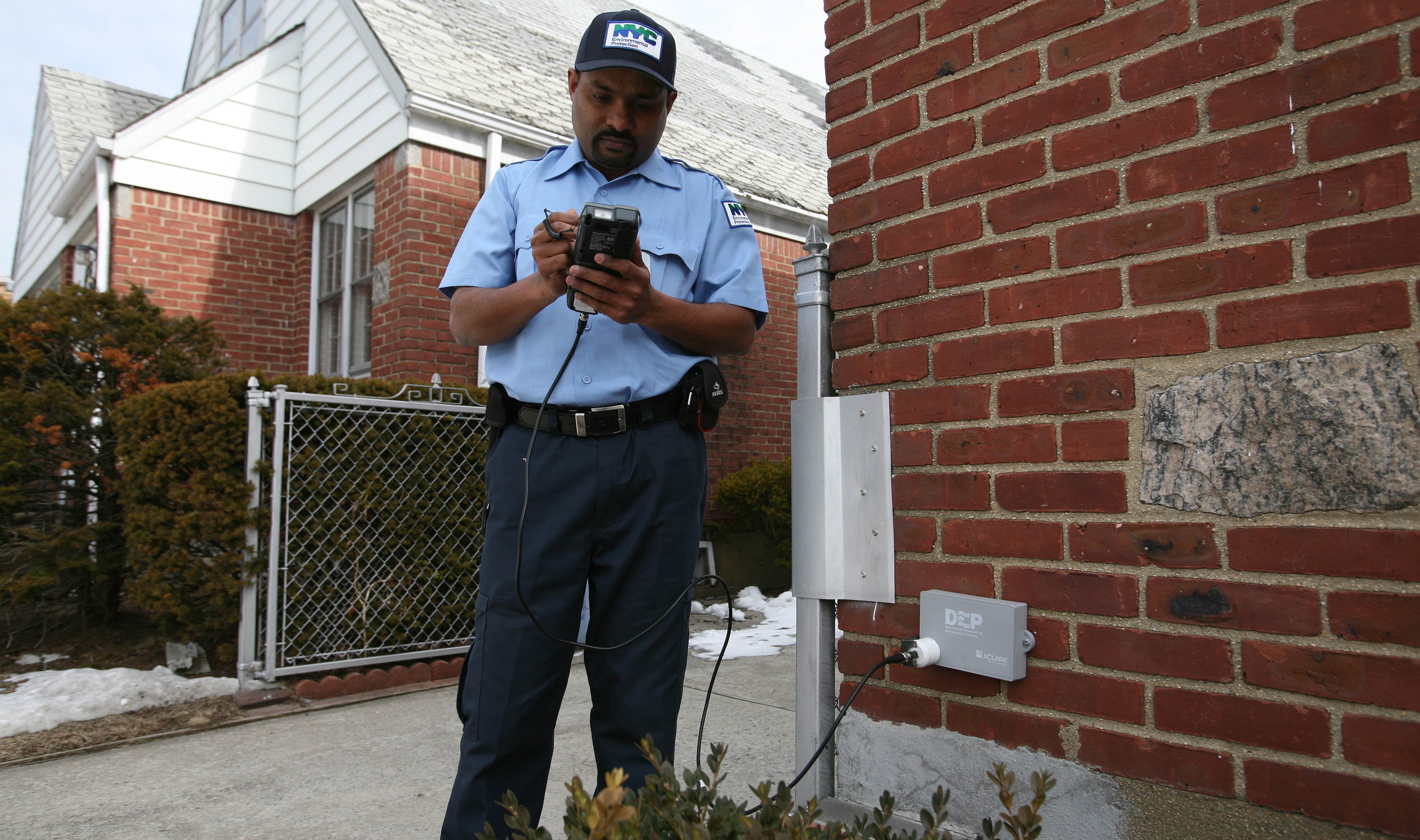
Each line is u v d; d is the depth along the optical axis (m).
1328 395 1.25
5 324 3.89
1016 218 1.60
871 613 1.80
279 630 3.56
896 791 1.73
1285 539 1.28
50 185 8.16
